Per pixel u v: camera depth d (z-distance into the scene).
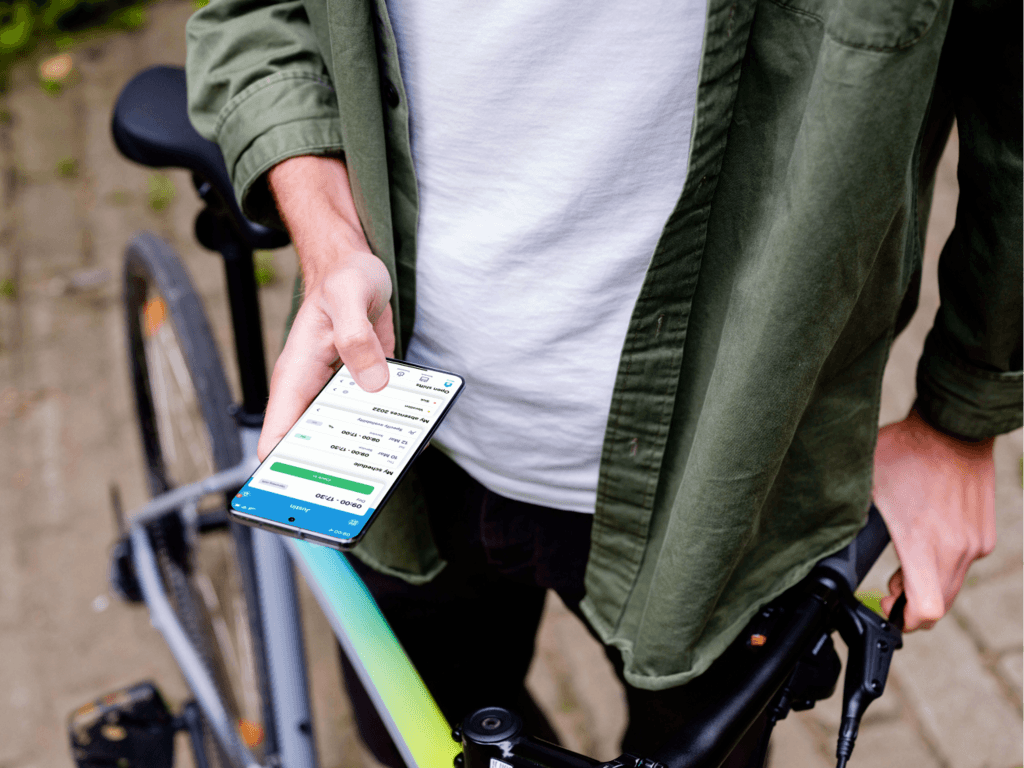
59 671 2.04
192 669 1.62
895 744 1.78
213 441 1.54
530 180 0.79
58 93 3.51
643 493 0.86
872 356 0.78
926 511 0.85
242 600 1.62
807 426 0.79
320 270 0.82
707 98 0.67
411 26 0.78
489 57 0.75
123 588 1.88
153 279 1.71
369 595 0.93
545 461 0.91
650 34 0.71
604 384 0.84
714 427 0.73
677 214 0.72
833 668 0.76
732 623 0.86
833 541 0.85
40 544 2.27
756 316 0.68
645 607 0.85
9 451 2.46
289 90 0.91
